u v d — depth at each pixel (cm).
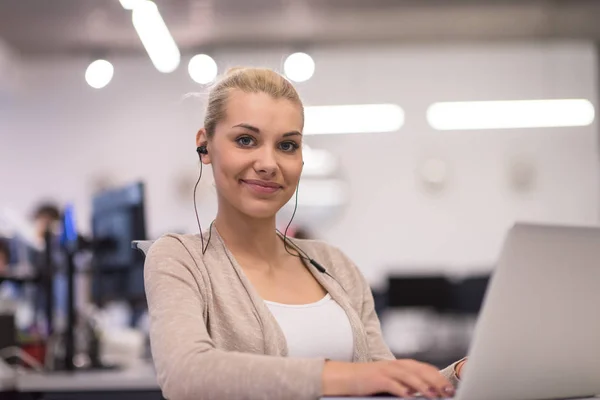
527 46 979
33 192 973
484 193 983
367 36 912
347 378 134
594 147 977
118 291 368
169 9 789
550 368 137
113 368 370
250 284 174
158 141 975
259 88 178
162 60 777
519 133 984
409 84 985
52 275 387
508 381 133
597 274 136
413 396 134
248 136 177
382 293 862
